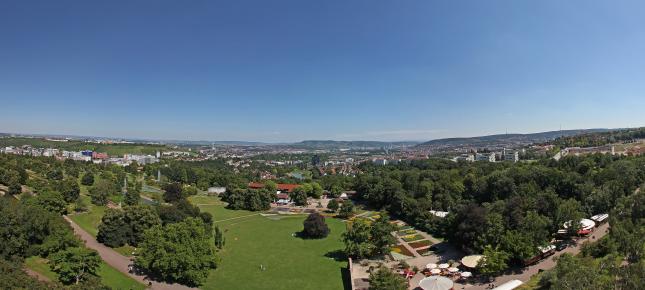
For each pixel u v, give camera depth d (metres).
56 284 75.25
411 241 147.12
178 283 107.19
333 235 165.88
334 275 115.69
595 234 131.75
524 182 180.88
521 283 95.44
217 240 143.75
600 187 157.12
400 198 196.50
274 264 126.25
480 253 117.25
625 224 105.31
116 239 128.75
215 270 120.31
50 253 105.56
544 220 118.00
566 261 84.94
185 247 107.44
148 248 111.25
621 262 92.50
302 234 167.25
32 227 108.94
